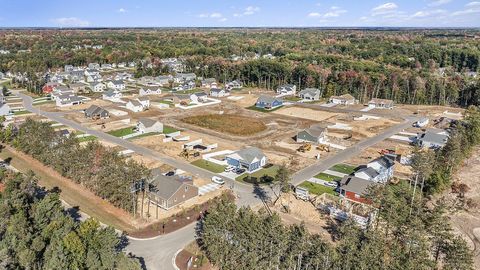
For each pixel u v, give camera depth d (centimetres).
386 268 2941
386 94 11669
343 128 8381
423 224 3631
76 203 4544
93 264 3034
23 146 6159
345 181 4934
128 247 3653
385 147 7044
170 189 4516
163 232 3944
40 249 3150
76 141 5575
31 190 4234
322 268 3019
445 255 3400
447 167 5609
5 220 3431
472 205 4716
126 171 4422
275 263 3150
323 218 4306
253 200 4756
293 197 4834
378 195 4066
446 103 11425
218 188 5088
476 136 6912
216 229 3391
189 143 7019
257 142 7262
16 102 10644
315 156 6475
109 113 9425
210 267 3388
